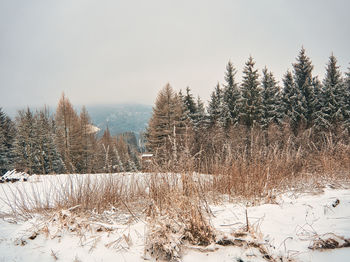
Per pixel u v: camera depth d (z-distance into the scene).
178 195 2.83
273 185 3.93
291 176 4.55
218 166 4.41
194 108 29.81
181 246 2.18
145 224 2.60
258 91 24.72
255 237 2.07
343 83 23.38
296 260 1.79
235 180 4.06
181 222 2.43
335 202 2.62
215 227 2.37
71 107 26.23
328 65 24.12
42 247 2.47
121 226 2.78
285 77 25.48
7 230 2.96
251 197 3.68
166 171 3.33
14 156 27.44
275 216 2.50
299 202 2.94
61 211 3.01
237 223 2.39
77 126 25.27
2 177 8.03
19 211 3.91
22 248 2.47
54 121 25.56
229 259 1.96
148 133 21.22
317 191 3.71
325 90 23.50
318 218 2.35
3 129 32.03
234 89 26.66
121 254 2.25
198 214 2.35
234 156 4.70
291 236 2.07
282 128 17.88
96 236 2.62
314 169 5.12
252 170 4.22
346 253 1.79
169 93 23.03
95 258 2.23
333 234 1.95
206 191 3.66
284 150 5.34
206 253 2.07
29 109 23.75
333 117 21.84
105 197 4.00
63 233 2.71
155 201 3.13
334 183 4.16
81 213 3.22
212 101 28.30
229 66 27.69
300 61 25.81
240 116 24.48
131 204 3.90
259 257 1.91
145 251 2.21
